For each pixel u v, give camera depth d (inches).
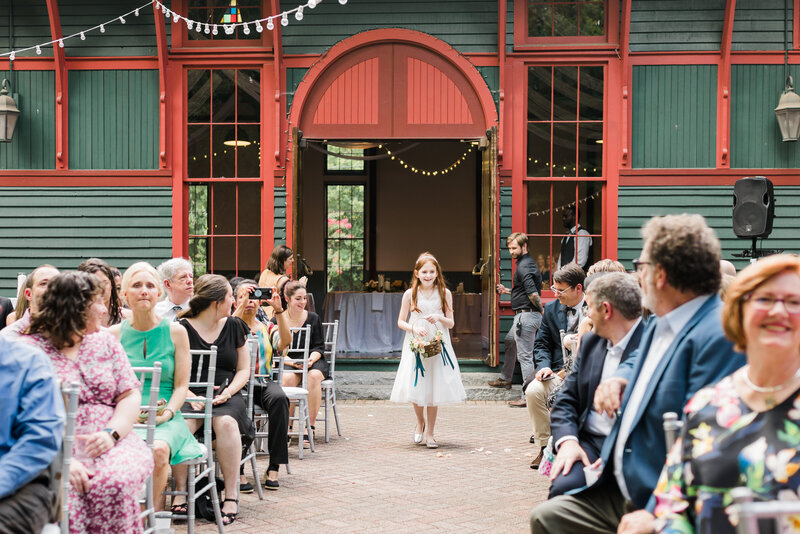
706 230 112.9
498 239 405.4
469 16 417.4
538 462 261.1
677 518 89.0
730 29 402.3
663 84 411.2
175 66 421.7
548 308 264.5
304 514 208.2
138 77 423.8
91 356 147.8
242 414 212.1
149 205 423.5
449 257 714.2
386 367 418.6
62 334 142.8
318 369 308.2
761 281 83.6
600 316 142.1
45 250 425.4
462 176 716.0
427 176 716.7
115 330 192.2
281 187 421.1
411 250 716.0
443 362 294.0
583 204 415.5
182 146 422.3
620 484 119.1
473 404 400.5
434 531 193.6
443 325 294.7
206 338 215.0
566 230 415.5
